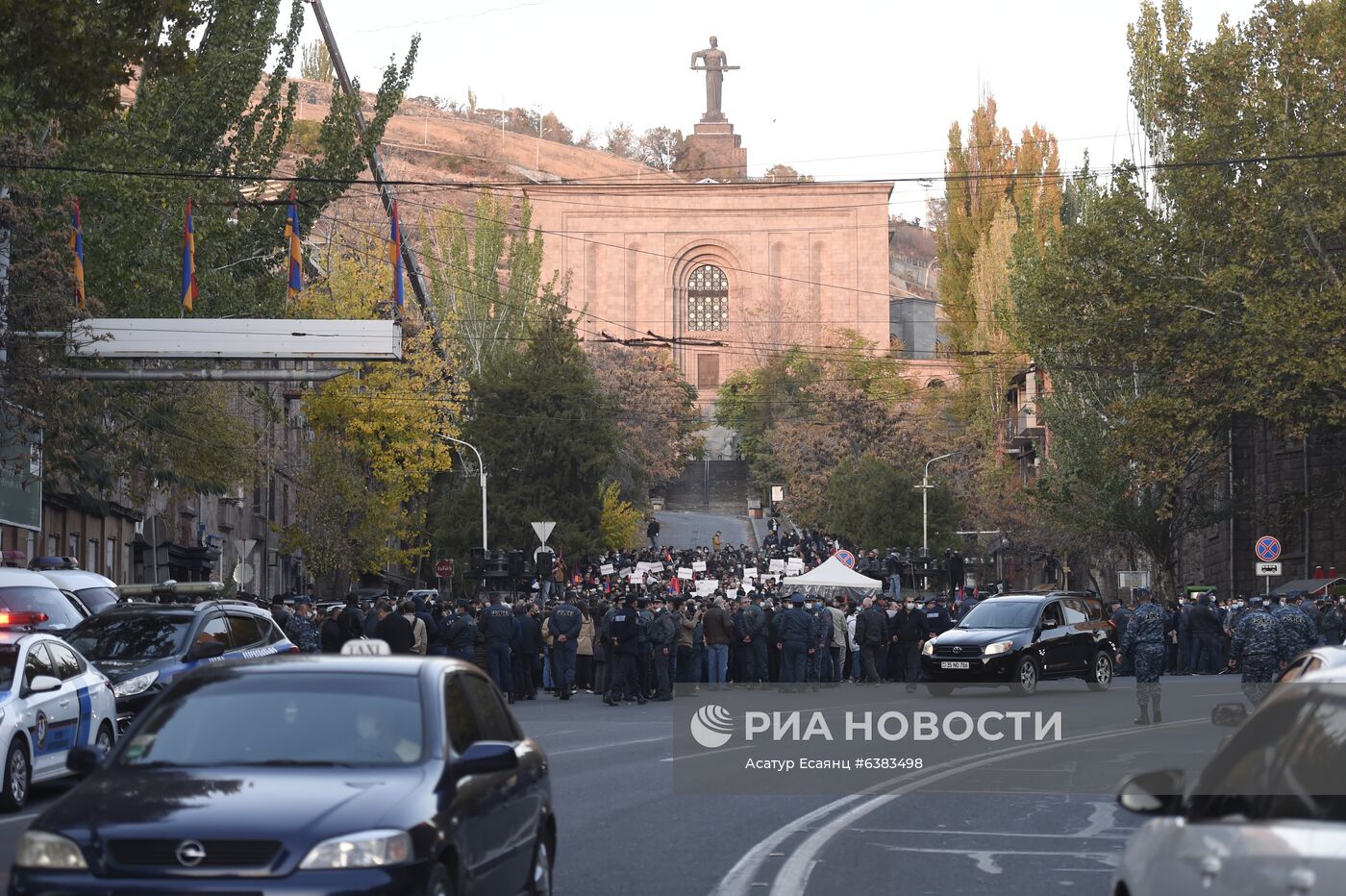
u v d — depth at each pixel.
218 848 7.99
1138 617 27.39
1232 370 55.78
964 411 119.69
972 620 36.91
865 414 117.00
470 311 99.12
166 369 32.94
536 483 82.62
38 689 18.17
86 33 21.31
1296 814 6.01
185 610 23.19
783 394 143.00
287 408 76.00
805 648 36.22
